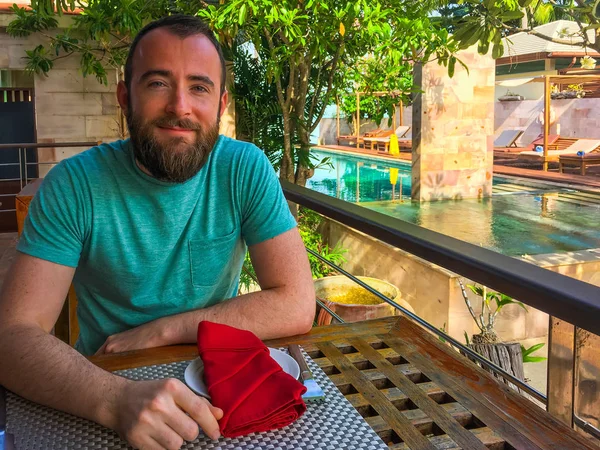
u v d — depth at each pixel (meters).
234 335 1.01
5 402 0.97
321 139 20.88
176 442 0.81
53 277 1.27
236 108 7.52
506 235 7.32
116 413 0.86
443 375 1.03
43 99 7.56
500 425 0.86
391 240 1.29
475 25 5.17
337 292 5.02
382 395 0.95
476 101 9.88
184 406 0.84
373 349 1.14
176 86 1.26
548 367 1.10
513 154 14.85
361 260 6.90
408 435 0.84
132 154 1.34
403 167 15.05
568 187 11.11
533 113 17.70
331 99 7.79
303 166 7.49
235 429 0.83
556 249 6.55
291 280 1.36
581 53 16.23
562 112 17.02
